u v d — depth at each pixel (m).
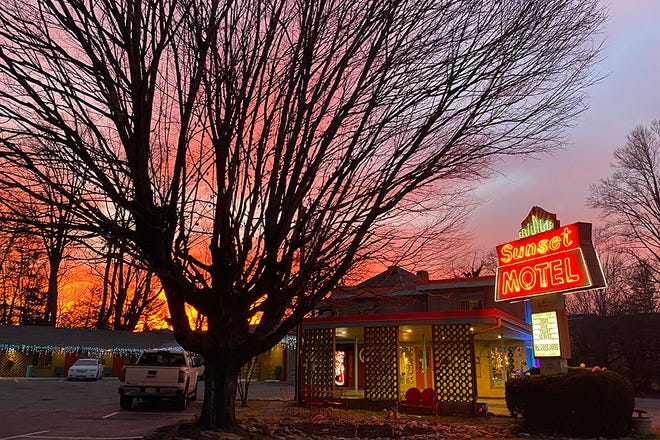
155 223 7.16
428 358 21.31
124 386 14.87
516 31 6.81
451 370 15.41
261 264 8.29
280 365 40.19
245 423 10.08
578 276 12.20
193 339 8.77
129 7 6.23
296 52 7.07
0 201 5.86
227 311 8.62
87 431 10.56
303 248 8.50
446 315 15.76
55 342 35.31
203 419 8.94
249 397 21.17
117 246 6.64
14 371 34.88
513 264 14.60
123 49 6.62
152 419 12.79
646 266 34.75
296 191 7.81
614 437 11.10
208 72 7.00
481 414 14.65
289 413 14.51
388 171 7.61
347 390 20.55
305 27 7.01
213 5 6.58
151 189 7.45
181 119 6.92
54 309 38.16
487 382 22.72
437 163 7.53
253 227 8.01
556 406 11.45
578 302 45.38
